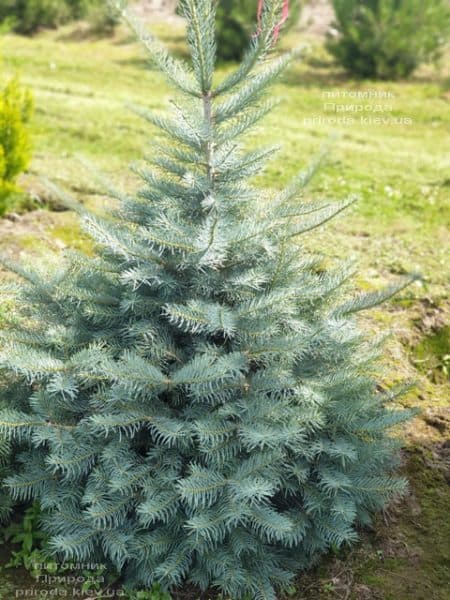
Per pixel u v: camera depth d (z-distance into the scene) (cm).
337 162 825
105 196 697
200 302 288
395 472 387
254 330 295
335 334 323
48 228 631
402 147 908
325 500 312
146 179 324
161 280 295
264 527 291
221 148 308
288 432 282
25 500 354
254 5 1322
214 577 319
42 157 801
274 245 315
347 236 639
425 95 1155
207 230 275
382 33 1227
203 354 302
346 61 1266
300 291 315
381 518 361
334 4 1289
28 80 1145
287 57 291
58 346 319
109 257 331
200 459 308
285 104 1073
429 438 413
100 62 1311
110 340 320
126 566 330
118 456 303
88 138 875
